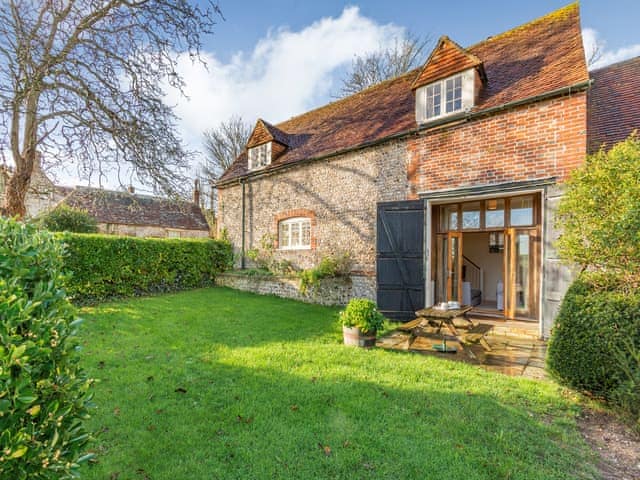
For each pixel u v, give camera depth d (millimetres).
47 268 1875
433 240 9086
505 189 6816
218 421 3059
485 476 2375
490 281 12414
